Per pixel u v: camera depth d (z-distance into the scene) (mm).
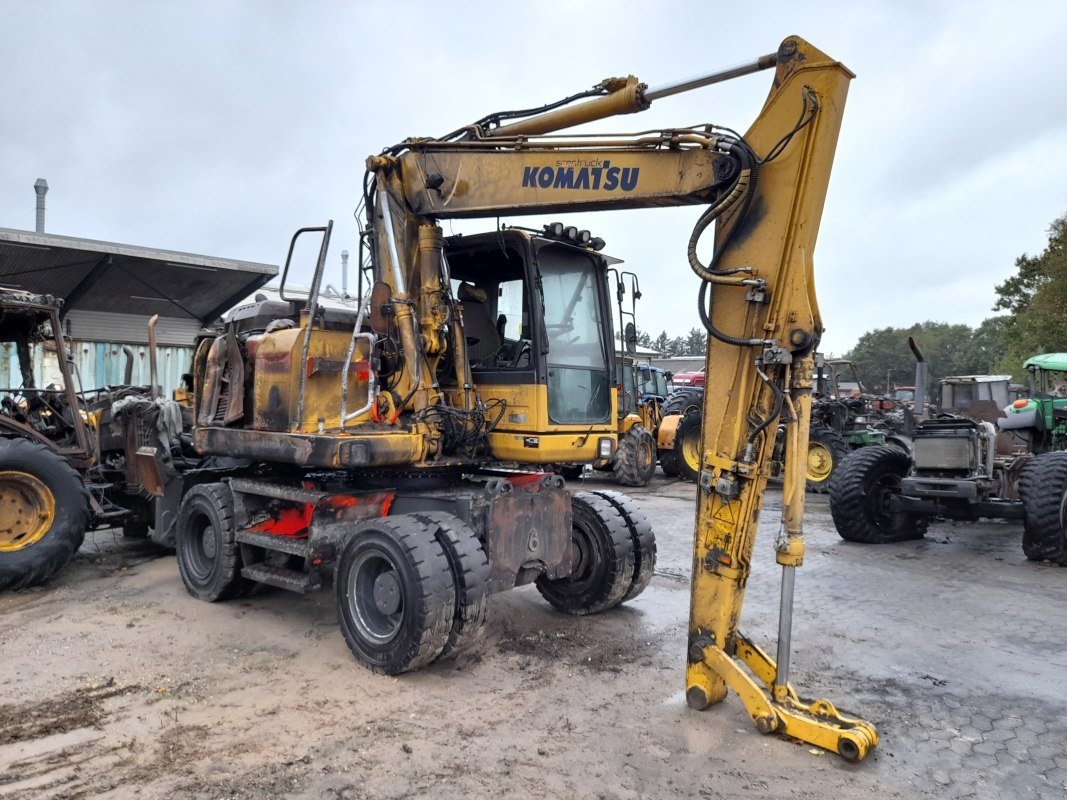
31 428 6242
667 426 13008
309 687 3922
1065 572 6566
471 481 5398
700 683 3639
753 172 3350
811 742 3285
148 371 14391
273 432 4910
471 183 4590
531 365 4887
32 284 12305
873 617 5258
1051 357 10898
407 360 4777
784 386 3350
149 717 3541
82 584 5996
